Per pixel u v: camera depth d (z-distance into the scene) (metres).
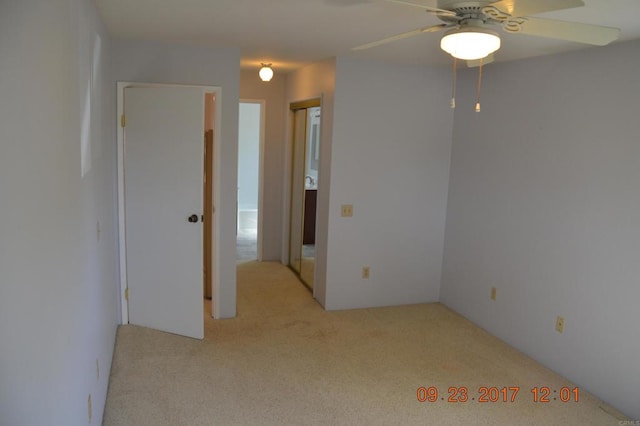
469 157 4.54
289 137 5.96
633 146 3.04
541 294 3.76
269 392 3.21
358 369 3.58
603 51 3.21
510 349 4.02
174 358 3.64
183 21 3.08
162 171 3.86
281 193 6.27
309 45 3.76
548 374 3.62
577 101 3.41
